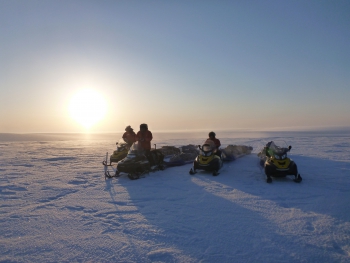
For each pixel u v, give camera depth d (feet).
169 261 12.09
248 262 11.87
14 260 12.38
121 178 29.78
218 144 37.17
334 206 19.04
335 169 32.32
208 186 25.50
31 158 46.24
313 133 134.51
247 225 15.83
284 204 19.72
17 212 18.83
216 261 12.00
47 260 12.36
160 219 17.11
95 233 15.16
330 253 12.53
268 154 28.30
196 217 17.31
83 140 106.83
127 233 15.08
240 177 29.30
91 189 25.11
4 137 128.88
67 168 36.40
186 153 39.19
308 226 15.55
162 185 26.25
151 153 32.40
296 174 26.07
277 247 13.12
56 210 19.20
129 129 39.27
